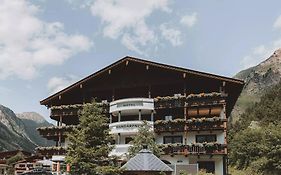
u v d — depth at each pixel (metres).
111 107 43.62
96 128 31.00
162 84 43.38
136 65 44.03
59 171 32.41
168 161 39.53
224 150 37.56
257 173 46.28
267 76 189.50
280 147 41.53
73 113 45.31
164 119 43.72
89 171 29.59
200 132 40.16
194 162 39.56
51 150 43.75
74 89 46.09
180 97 41.22
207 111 42.69
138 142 35.75
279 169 41.81
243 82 40.34
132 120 44.81
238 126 101.69
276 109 94.00
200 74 41.16
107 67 44.38
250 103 169.25
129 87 44.66
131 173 15.23
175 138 40.88
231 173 54.72
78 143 30.38
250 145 58.81
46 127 45.56
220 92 41.09
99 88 45.59
